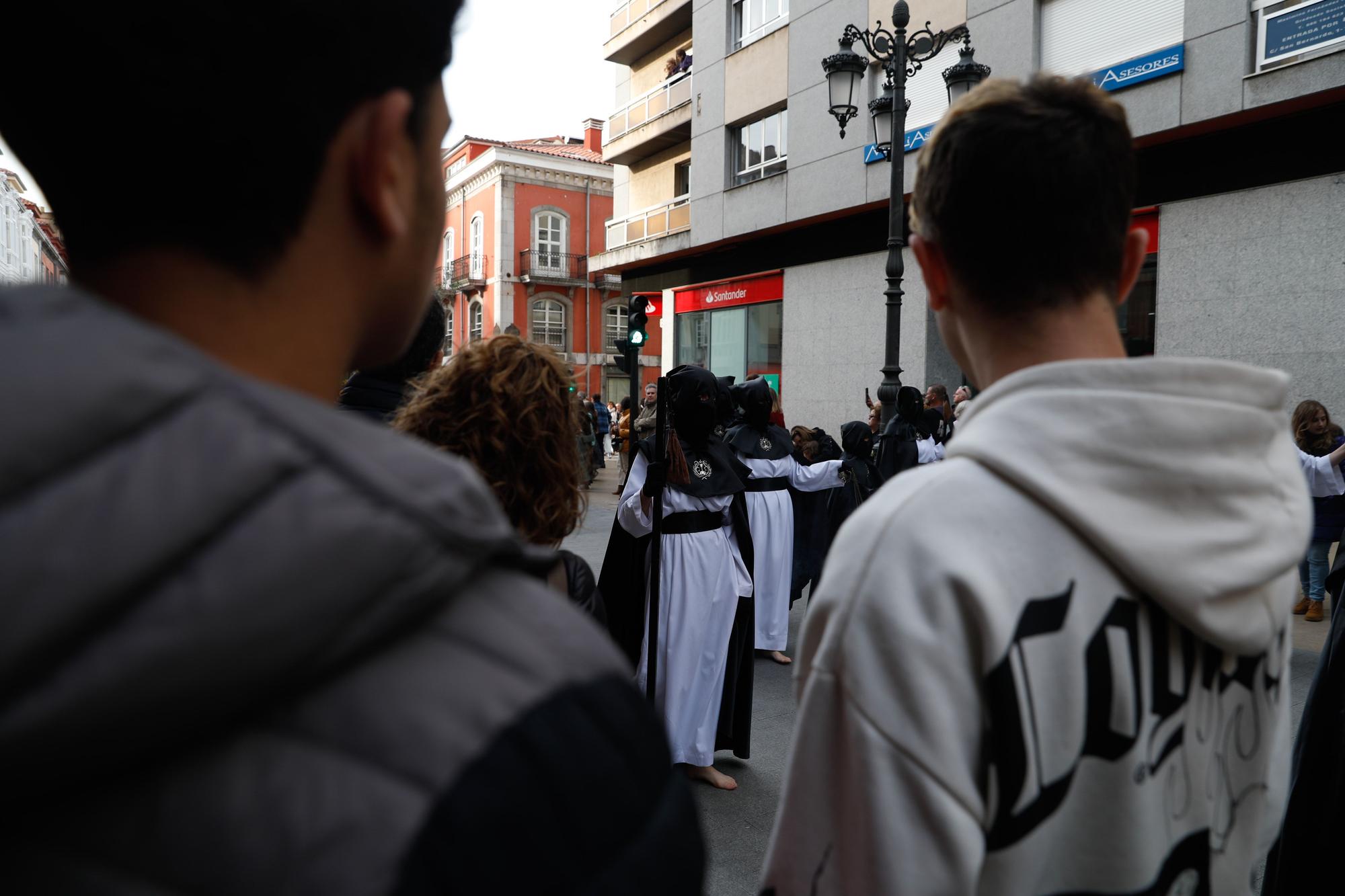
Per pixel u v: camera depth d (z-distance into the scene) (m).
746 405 5.70
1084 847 0.80
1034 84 0.93
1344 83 8.05
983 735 0.78
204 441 0.36
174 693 0.33
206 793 0.37
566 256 33.97
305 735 0.39
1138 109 9.62
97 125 0.42
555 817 0.42
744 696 3.95
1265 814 0.95
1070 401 0.83
